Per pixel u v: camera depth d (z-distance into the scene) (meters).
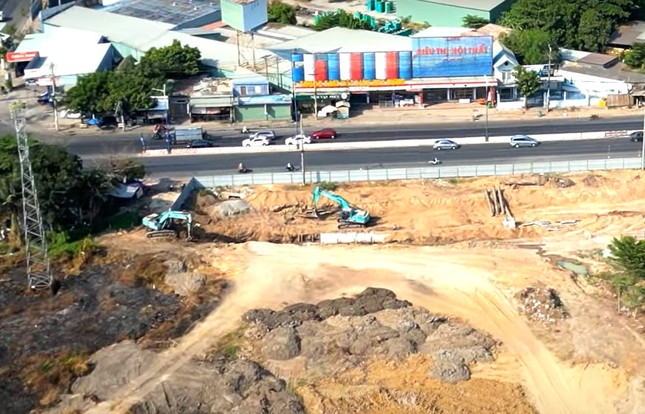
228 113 148.25
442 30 172.00
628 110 146.38
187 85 154.12
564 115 145.12
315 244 105.81
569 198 115.25
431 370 78.81
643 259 86.00
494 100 150.12
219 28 181.00
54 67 160.12
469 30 170.50
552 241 104.81
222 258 101.12
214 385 77.38
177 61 155.25
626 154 127.06
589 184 117.38
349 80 149.12
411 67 149.12
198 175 125.69
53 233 105.94
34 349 84.81
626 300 87.31
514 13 171.50
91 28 178.50
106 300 93.25
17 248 105.25
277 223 111.94
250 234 110.50
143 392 77.44
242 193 119.31
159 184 122.81
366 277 96.44
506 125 141.62
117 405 75.94
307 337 84.06
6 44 179.62
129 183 118.75
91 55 164.62
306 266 99.19
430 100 153.25
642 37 167.88
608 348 81.81
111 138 140.75
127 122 146.75
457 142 134.00
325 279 96.31
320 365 80.38
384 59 148.38
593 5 170.12
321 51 160.88
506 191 116.62
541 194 115.88
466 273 96.31
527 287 92.12
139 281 96.69
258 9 161.88
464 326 85.56
